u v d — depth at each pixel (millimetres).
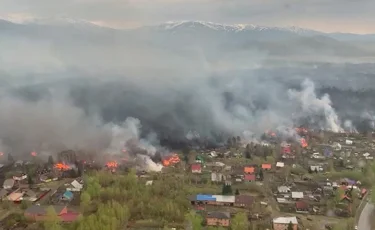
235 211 150625
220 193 166375
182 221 137375
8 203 153500
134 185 163250
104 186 166875
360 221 144750
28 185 181500
